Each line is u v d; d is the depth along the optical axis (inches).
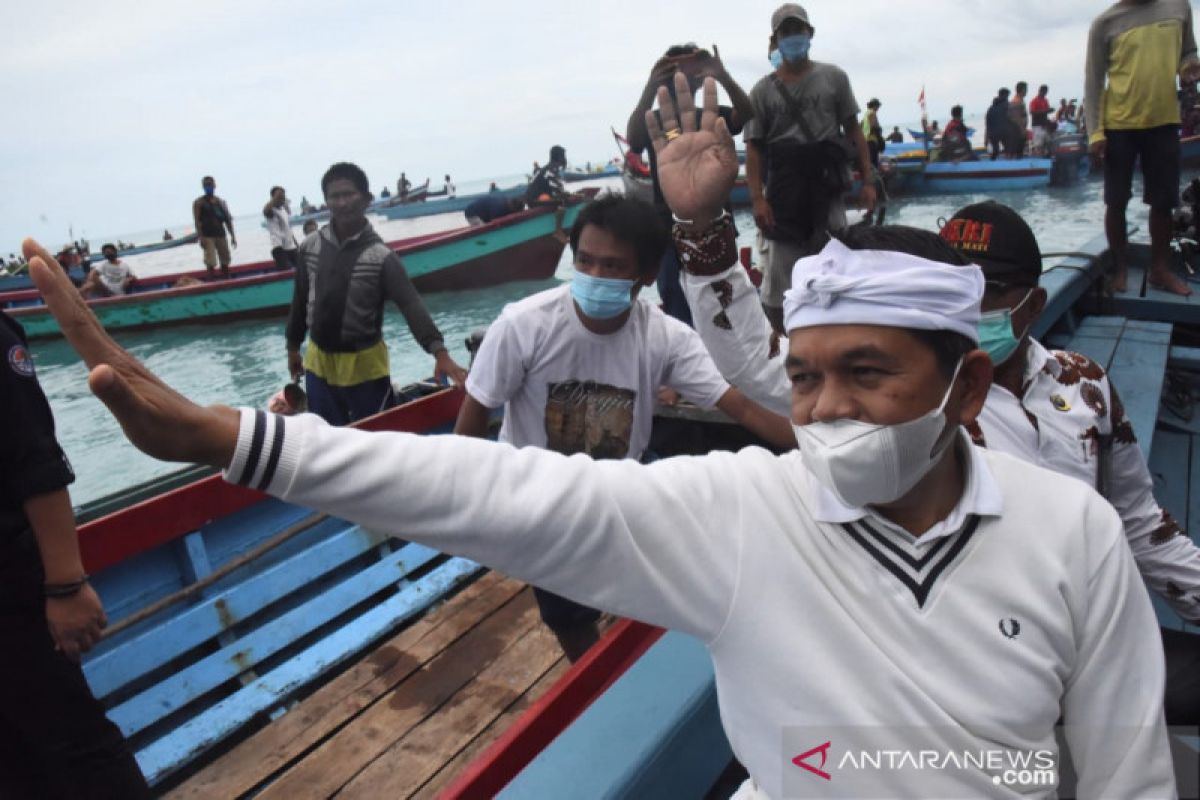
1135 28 172.6
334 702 103.2
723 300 53.1
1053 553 34.0
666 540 34.8
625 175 170.2
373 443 34.5
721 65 108.1
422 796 88.6
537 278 541.0
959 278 32.6
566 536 34.2
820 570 34.4
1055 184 768.3
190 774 100.7
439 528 34.3
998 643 33.0
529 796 52.9
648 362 85.4
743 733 36.2
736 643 35.0
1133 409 127.6
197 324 494.9
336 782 91.0
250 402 370.9
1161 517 61.6
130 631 113.0
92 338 29.7
